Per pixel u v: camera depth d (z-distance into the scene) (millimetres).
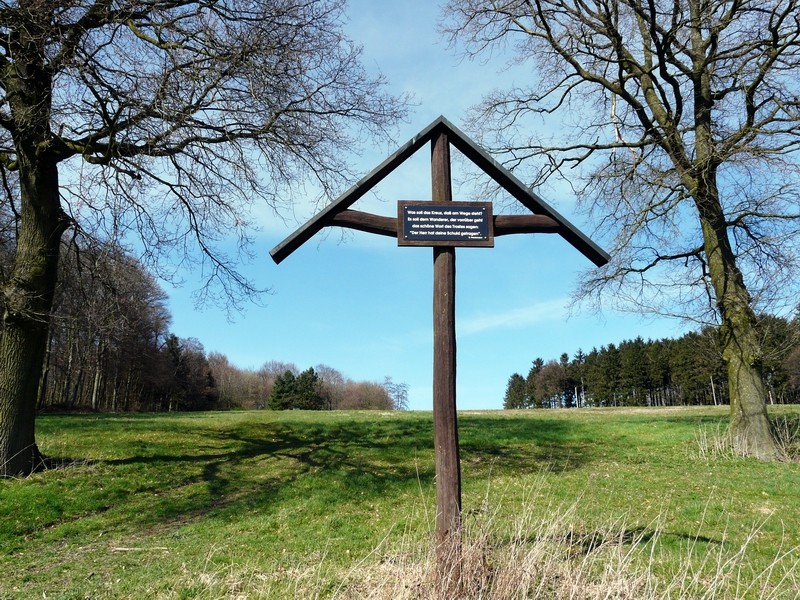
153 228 13234
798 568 6484
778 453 14094
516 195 6398
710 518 8875
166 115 10570
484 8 17094
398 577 4930
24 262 12109
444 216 5949
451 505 5344
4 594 6531
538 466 13336
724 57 14828
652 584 5160
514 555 4719
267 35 11969
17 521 9492
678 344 80250
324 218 5910
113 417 24688
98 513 10250
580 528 6629
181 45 11203
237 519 9734
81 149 12164
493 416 27484
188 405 69938
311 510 10070
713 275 15711
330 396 93875
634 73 16844
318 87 13500
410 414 26859
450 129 6137
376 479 12062
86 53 11023
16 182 14492
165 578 6762
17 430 11695
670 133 14812
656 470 12812
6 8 10414
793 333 14992
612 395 92875
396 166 6117
